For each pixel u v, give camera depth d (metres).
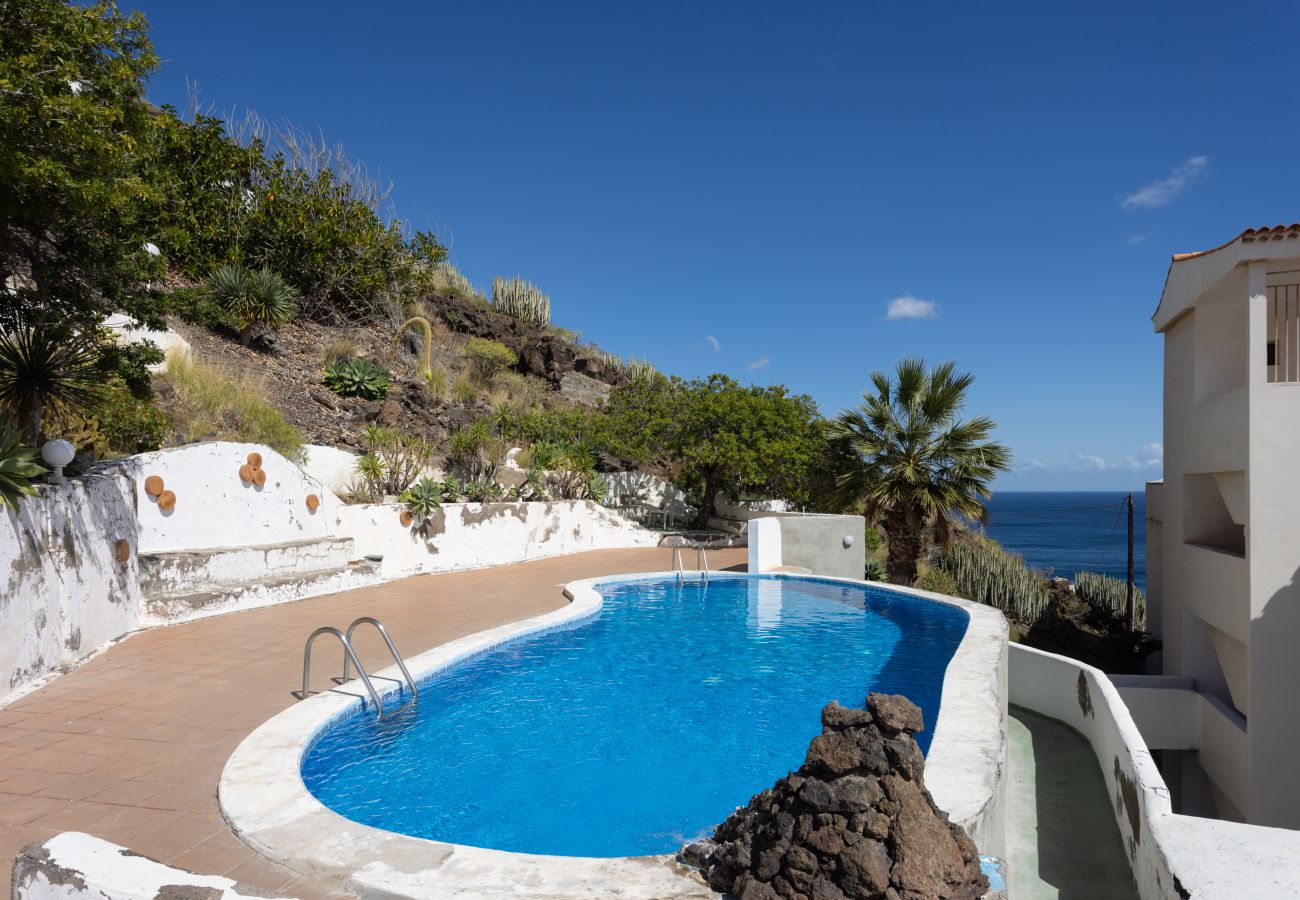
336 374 17.83
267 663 7.39
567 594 12.05
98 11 6.46
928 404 17.55
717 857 3.41
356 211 22.03
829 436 18.77
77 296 8.39
